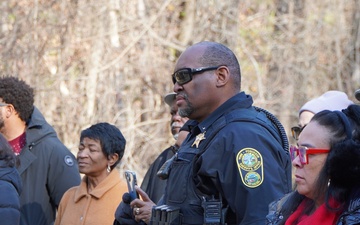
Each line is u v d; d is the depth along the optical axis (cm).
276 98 1689
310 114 687
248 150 514
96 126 698
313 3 1777
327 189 411
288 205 441
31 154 757
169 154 723
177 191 535
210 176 516
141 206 576
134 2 1484
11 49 1416
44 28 1429
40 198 755
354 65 1795
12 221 630
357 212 397
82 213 689
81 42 1441
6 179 639
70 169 765
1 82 764
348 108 421
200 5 1564
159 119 1463
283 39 1728
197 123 573
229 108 544
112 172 702
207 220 511
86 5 1442
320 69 1756
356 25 1803
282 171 522
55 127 1412
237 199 509
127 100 1452
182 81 550
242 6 1664
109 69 1447
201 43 556
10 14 1425
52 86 1416
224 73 547
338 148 403
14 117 762
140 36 1467
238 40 1638
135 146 1439
